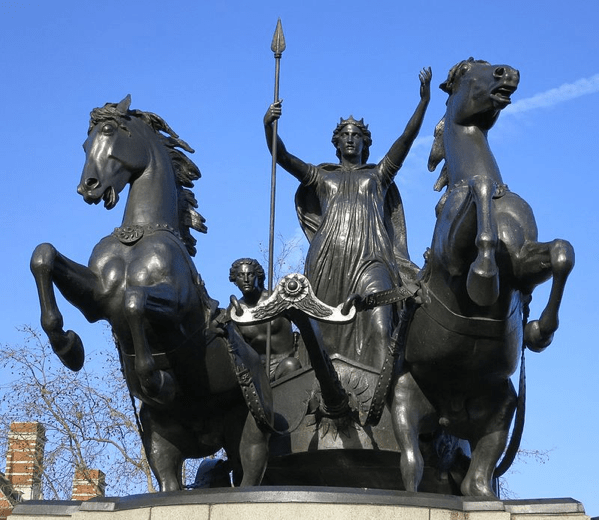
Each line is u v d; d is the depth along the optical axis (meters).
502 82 9.59
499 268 8.91
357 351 10.74
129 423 19.16
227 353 9.88
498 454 9.34
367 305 9.45
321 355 9.63
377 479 10.38
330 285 11.14
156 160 10.38
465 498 8.62
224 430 10.14
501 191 9.19
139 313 9.09
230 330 9.81
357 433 10.16
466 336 9.04
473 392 9.31
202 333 9.81
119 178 10.12
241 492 8.41
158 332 9.59
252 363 9.95
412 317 9.31
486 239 8.47
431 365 9.24
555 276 8.53
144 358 9.12
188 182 10.69
